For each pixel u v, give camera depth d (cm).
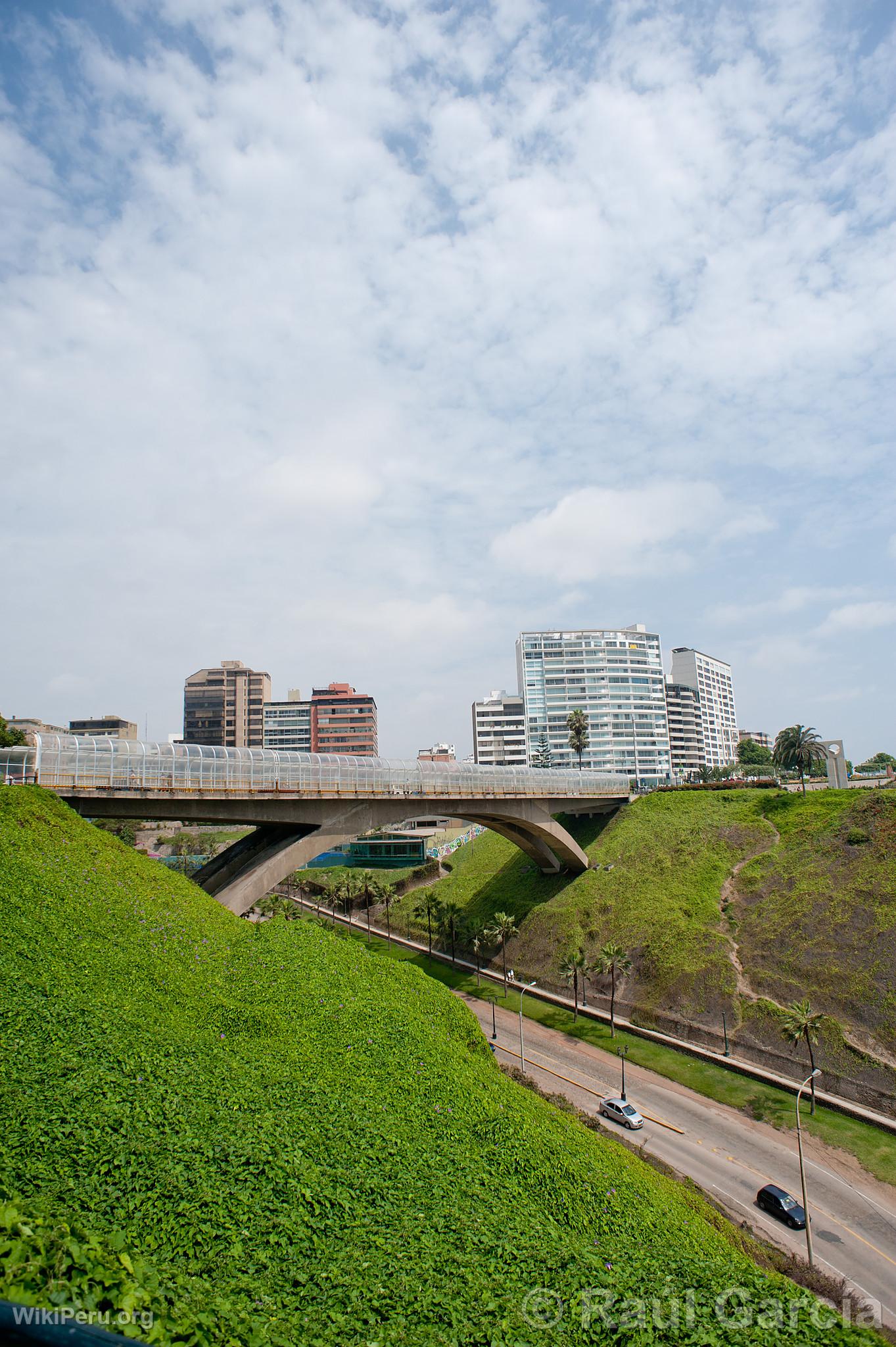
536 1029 5703
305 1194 1597
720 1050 4919
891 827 5609
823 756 8394
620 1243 1802
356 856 12694
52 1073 1786
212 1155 1647
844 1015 4519
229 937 3431
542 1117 2548
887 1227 3195
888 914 4916
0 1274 933
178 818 4656
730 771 19150
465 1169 1944
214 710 18938
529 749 19488
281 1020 2583
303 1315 1244
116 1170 1489
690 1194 2936
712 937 5778
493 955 7500
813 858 5956
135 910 3222
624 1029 5519
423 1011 3100
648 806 8431
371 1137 1948
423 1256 1508
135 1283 1041
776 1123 4059
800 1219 3175
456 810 6538
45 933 2650
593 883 7469
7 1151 1442
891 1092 3988
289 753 5100
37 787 3797
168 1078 1948
